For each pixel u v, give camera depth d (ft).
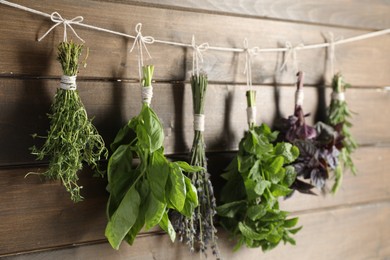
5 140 3.58
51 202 3.76
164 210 3.67
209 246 4.44
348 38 5.28
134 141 3.90
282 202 4.87
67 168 3.51
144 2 4.08
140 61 4.07
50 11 3.70
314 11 5.03
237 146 4.58
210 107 4.43
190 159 4.15
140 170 3.84
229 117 4.53
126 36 4.00
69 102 3.52
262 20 4.70
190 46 4.29
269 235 4.22
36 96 3.68
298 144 4.53
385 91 5.53
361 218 5.40
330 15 5.15
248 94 4.40
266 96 4.75
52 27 3.68
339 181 4.95
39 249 3.73
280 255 4.86
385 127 5.54
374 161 5.49
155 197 3.69
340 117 4.99
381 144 5.53
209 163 4.46
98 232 3.95
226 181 4.54
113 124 3.98
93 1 3.87
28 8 3.58
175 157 4.26
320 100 5.12
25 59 3.63
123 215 3.62
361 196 5.41
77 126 3.52
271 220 4.19
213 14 4.43
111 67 3.96
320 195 5.11
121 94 4.02
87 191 3.90
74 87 3.56
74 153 3.49
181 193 3.67
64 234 3.81
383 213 5.55
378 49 5.50
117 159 3.77
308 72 5.01
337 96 4.99
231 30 4.52
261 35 4.70
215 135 4.46
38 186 3.71
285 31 4.85
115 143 3.91
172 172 3.72
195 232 4.03
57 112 3.51
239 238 4.42
